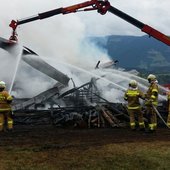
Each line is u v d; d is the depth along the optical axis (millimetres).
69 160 10148
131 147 11719
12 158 10273
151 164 9922
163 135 14391
